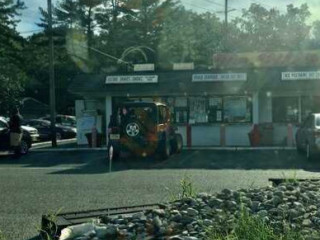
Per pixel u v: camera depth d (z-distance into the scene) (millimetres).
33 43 69188
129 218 7500
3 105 54562
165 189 12320
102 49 69625
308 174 15141
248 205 7844
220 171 16344
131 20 71812
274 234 6098
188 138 26812
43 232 7551
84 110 30516
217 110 28625
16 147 23234
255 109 28094
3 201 11102
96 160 21000
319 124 19781
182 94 28562
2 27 64250
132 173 16141
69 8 71438
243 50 71625
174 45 69562
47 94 73500
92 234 6723
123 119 20531
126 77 29219
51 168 18219
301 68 28625
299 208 7461
